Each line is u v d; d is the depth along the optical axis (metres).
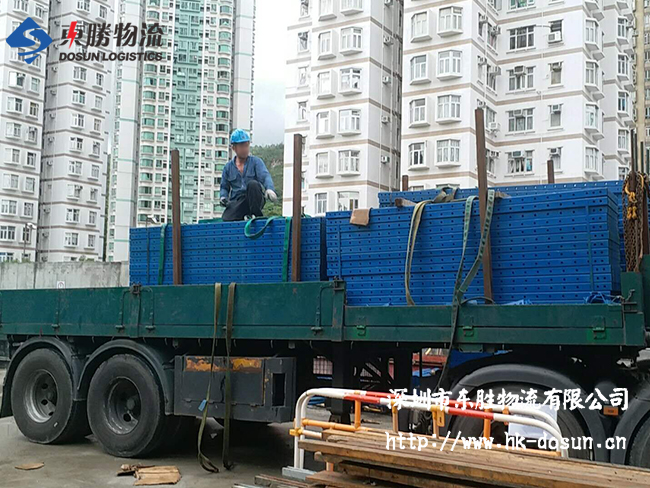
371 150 37.12
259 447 7.62
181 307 6.57
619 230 5.38
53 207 64.94
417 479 3.89
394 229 5.70
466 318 5.10
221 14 97.50
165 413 6.59
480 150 5.29
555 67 34.06
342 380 5.91
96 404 7.04
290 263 6.26
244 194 7.29
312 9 38.97
